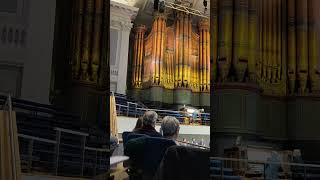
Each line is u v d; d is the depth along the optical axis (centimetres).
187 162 396
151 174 392
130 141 401
